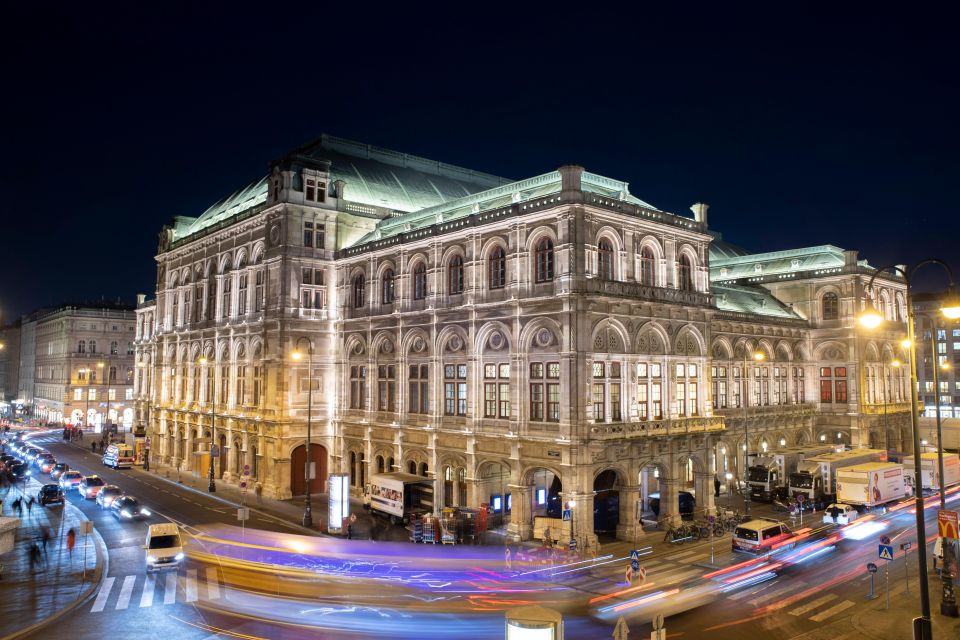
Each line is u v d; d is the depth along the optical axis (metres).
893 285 77.19
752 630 27.69
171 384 82.31
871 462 56.16
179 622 28.14
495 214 47.31
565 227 43.06
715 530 45.06
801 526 47.16
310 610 29.75
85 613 29.41
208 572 36.19
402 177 75.00
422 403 53.09
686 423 47.50
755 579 35.06
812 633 27.39
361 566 37.38
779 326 69.31
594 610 30.27
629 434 43.22
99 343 134.75
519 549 40.50
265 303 62.62
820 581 34.69
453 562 38.31
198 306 77.31
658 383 47.59
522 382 44.94
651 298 46.34
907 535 44.47
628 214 45.91
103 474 72.94
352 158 73.38
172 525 38.75
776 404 68.06
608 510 45.59
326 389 62.25
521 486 43.97
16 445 91.00
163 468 77.06
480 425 47.72
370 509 51.81
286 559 38.81
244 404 65.62
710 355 51.38
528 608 20.98
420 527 42.97
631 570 34.31
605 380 43.91
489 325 47.59
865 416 69.00
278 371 59.91
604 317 43.66
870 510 51.75
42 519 50.12
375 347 58.09
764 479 57.41
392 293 57.16
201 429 72.94
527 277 45.50
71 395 130.38
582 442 40.91
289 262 60.72
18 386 171.38
